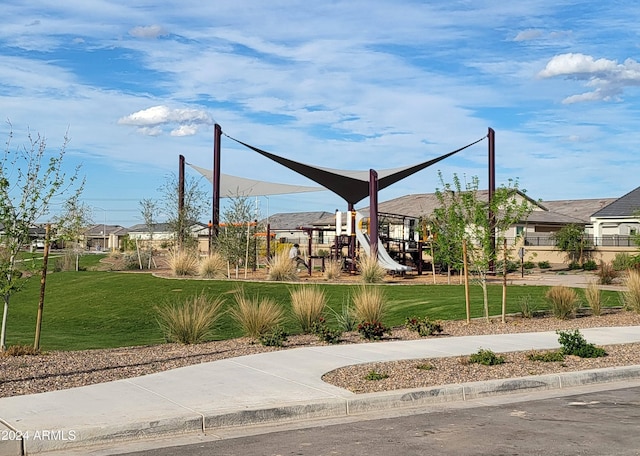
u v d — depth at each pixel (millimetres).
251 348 13258
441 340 14281
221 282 27828
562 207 70188
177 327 14641
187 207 38344
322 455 6902
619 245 48625
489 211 18250
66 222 13281
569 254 47625
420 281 29391
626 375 11227
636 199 51438
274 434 7797
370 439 7520
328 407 8734
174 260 31781
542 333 15461
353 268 32438
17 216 12297
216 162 33750
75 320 23578
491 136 34438
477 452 6977
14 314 25812
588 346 12508
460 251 18016
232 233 33625
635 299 19359
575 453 6930
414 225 38594
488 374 10688
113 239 92750
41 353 12703
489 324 17203
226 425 8094
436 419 8461
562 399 9648
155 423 7711
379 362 11562
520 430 7871
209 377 10219
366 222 38188
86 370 10742
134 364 11391
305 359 11812
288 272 29047
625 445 7223
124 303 25281
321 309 16953
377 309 16859
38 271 13312
